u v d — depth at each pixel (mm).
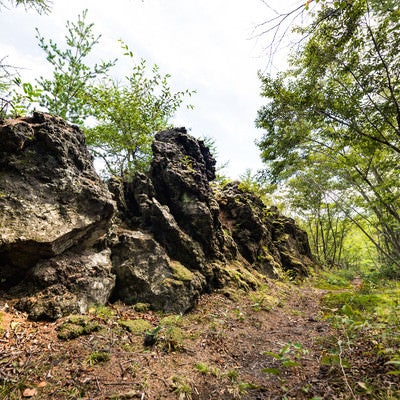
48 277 4520
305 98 7789
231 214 11805
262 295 8172
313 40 6266
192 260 7148
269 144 9938
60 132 5730
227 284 7809
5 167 4879
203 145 11359
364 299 6457
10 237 4199
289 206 23078
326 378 3279
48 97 8781
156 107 11594
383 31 5898
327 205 22297
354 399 2527
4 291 4367
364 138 7738
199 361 3893
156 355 3779
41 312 4039
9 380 2707
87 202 5586
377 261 24688
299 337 5219
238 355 4352
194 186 8352
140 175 8117
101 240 5930
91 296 4855
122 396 2801
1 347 3162
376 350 3639
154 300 5594
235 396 3141
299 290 10898
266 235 13672
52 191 5129
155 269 6109
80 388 2816
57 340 3607
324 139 9531
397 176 9359
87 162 6340
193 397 3082
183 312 5652
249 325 5762
